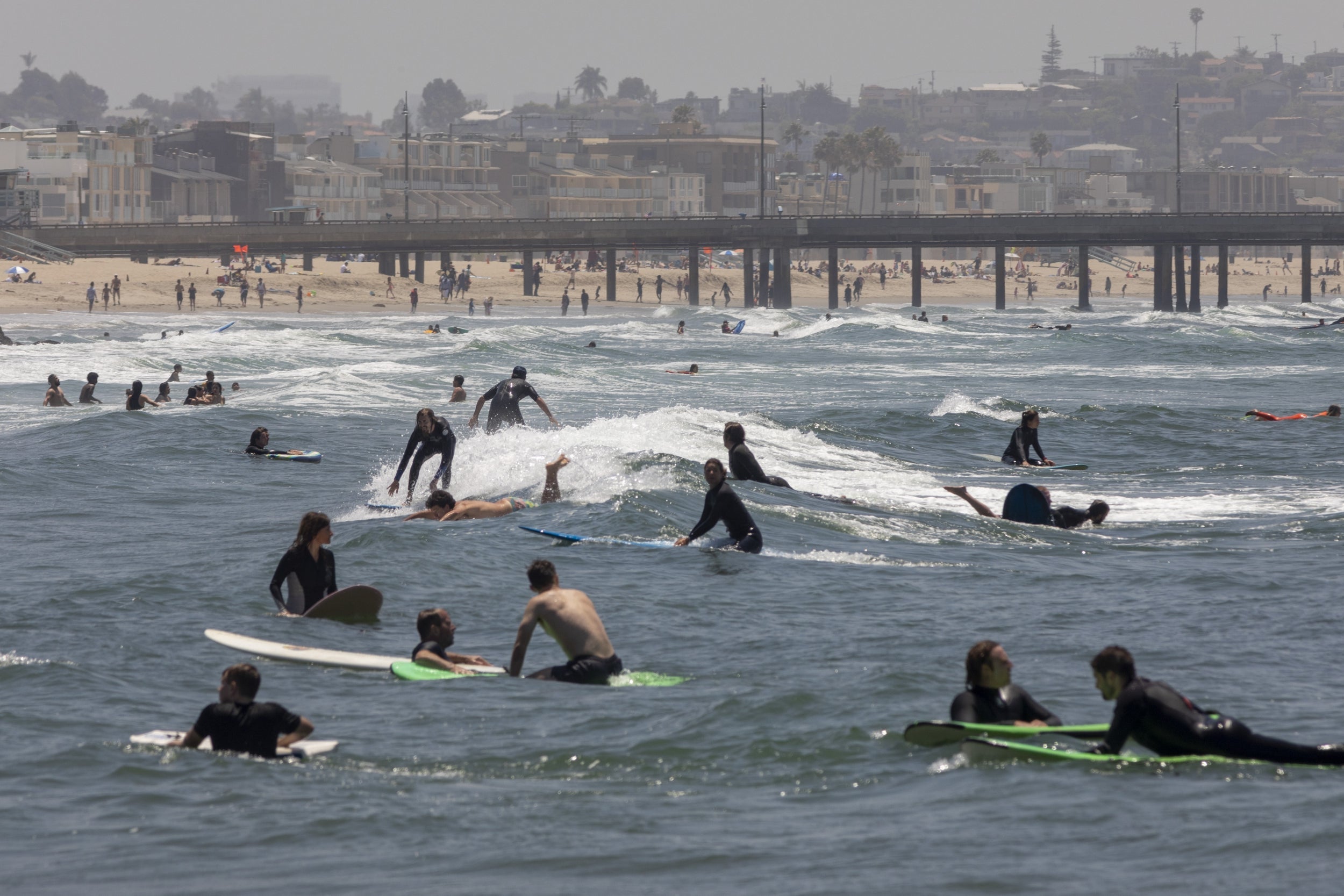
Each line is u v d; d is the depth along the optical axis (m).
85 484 103.44
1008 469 114.69
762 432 124.12
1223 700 44.94
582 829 33.47
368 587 58.09
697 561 69.19
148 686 48.00
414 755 40.03
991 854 30.62
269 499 96.75
